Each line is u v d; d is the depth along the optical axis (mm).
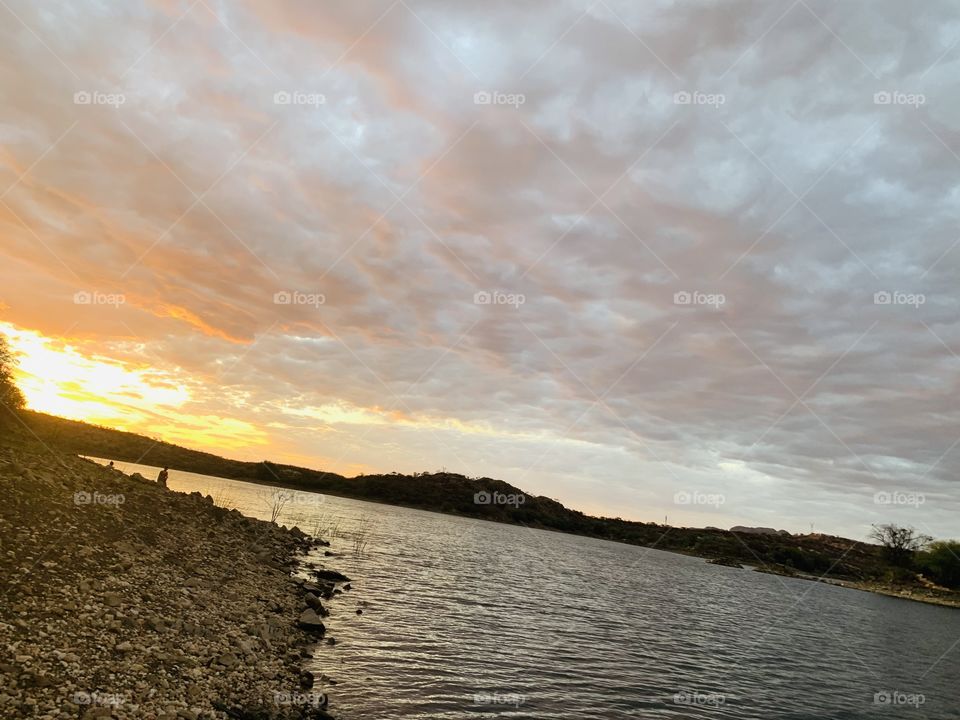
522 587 51469
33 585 15805
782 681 30969
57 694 11688
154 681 13695
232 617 20359
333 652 20906
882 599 134125
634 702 22547
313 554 44219
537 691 21594
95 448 94562
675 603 61500
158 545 24359
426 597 36562
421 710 17375
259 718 13914
